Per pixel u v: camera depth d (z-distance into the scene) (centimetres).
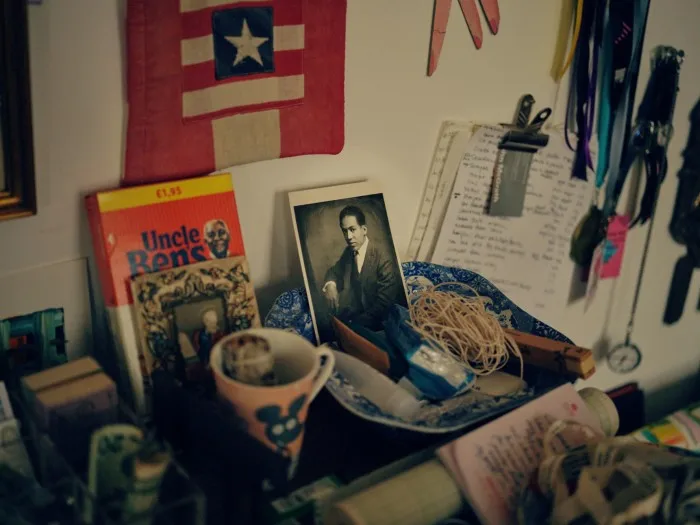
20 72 63
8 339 72
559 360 83
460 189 103
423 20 92
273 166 86
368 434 77
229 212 79
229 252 78
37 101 67
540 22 102
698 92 129
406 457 74
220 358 67
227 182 79
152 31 70
